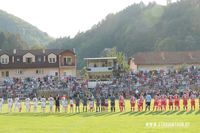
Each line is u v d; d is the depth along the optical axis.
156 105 58.19
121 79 107.31
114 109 57.84
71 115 53.31
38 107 69.31
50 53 124.44
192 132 35.59
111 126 40.38
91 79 111.81
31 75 123.75
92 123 43.31
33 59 124.56
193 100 58.25
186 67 124.88
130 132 36.12
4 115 55.06
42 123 44.31
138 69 130.25
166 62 130.25
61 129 38.97
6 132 37.53
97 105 58.88
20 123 44.72
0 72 123.50
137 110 58.88
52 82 106.44
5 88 102.19
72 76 117.00
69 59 125.00
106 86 101.75
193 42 199.25
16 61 124.31
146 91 94.12
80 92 93.62
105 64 122.50
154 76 108.19
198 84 100.50
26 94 97.31
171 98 58.44
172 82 103.25
